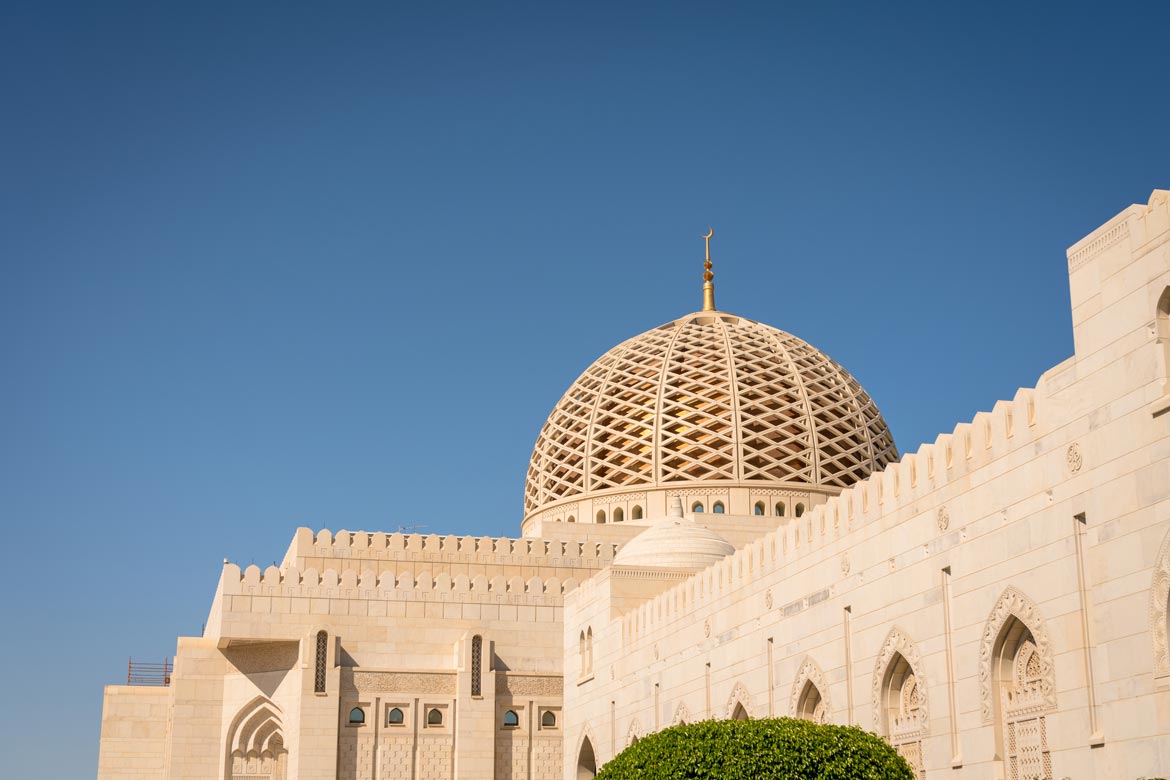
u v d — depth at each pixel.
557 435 79.44
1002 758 31.83
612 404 77.69
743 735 30.98
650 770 31.48
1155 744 26.62
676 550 60.44
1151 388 27.41
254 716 62.06
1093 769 28.45
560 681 64.19
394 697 61.84
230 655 63.09
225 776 61.22
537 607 65.25
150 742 71.75
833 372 79.31
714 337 79.81
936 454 35.38
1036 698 30.97
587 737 59.75
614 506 74.38
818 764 30.44
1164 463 26.86
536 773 62.69
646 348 80.38
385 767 60.97
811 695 41.88
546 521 71.81
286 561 70.25
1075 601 29.34
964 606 33.56
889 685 37.22
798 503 73.19
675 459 74.00
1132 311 28.14
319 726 60.31
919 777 35.50
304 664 60.81
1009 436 32.22
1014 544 31.67
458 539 68.81
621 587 58.34
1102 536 28.56
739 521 70.56
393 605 63.56
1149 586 27.03
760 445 74.44
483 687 62.41
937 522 35.06
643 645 54.72
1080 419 29.56
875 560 38.09
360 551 67.69
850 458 75.69
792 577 43.16
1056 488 30.27
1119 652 27.81
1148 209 27.92
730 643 47.06
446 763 61.66
